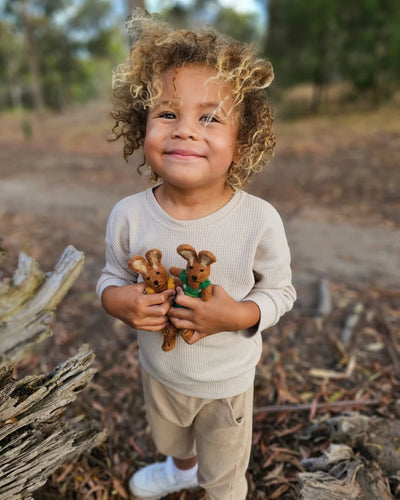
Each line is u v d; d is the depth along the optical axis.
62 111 27.05
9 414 1.11
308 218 4.99
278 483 1.79
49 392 1.21
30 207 5.90
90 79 38.06
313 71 12.75
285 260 1.24
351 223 4.75
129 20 1.31
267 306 1.20
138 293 1.15
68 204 6.03
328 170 6.93
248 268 1.20
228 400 1.33
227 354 1.27
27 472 1.22
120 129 1.40
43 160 9.70
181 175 1.08
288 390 2.28
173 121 1.10
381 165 6.78
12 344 0.89
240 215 1.20
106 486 1.81
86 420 2.13
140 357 1.42
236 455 1.42
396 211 4.96
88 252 4.19
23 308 0.93
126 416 2.18
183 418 1.42
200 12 21.28
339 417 1.89
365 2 11.12
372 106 12.49
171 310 1.13
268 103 1.29
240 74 1.13
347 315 2.96
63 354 2.65
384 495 1.56
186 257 1.07
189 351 1.25
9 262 3.88
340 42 12.16
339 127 10.34
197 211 1.21
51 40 31.03
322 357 2.56
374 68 11.98
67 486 1.78
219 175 1.13
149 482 1.74
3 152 11.07
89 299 3.29
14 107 32.91
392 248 4.06
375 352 2.57
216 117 1.10
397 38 11.08
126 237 1.30
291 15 12.13
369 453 1.75
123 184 7.15
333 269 3.68
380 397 2.18
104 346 2.73
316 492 1.54
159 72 1.12
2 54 30.70
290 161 7.85
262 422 2.08
